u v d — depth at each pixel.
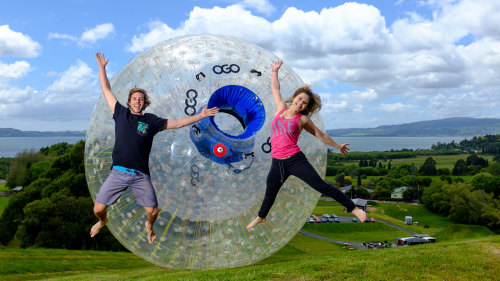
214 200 5.09
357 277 5.79
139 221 5.19
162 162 4.99
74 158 28.39
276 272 5.97
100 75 4.48
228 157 5.07
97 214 4.22
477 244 8.35
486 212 58.69
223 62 5.35
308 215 5.73
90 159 5.41
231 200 5.11
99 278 8.40
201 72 5.22
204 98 5.14
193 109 5.10
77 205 24.27
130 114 4.21
